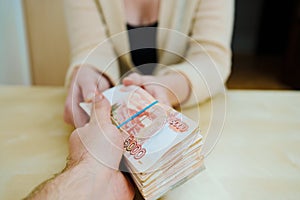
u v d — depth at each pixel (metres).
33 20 1.21
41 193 0.34
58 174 0.38
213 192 0.42
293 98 0.66
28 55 1.26
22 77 1.23
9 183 0.44
